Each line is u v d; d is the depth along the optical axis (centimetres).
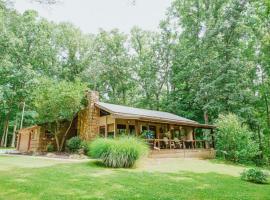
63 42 3816
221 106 2353
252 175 927
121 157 1075
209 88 2459
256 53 2498
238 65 2311
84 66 3781
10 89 3028
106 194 598
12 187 624
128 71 3750
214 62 2492
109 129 1753
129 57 3825
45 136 2061
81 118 1873
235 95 2259
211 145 2166
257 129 2436
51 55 3600
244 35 2492
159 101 3562
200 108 2916
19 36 3188
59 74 3669
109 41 3756
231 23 2453
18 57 3153
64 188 638
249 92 2297
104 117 1764
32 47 3331
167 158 1598
